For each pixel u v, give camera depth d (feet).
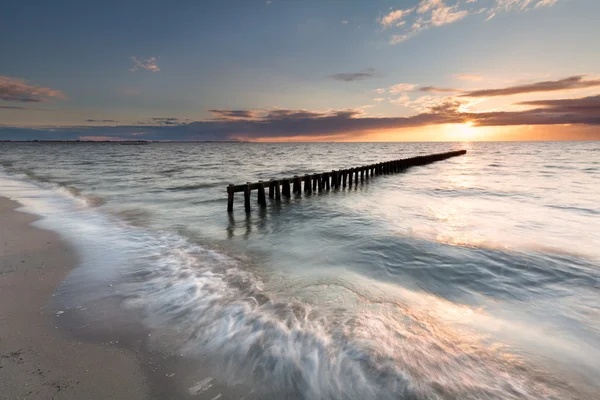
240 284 17.57
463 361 11.31
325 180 60.95
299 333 12.47
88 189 62.18
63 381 9.52
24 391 9.02
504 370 10.95
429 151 364.58
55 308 13.98
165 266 20.18
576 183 74.28
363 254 24.98
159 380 9.84
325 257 24.25
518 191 61.98
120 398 9.03
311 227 34.47
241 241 28.71
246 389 9.64
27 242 23.80
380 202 50.52
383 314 14.53
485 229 32.50
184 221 36.35
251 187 42.75
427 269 21.67
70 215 36.01
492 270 21.45
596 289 18.45
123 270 19.17
